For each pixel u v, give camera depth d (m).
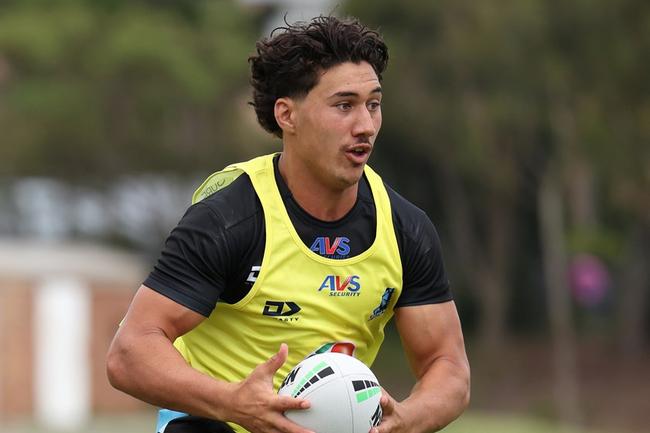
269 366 15.19
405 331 17.42
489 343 138.25
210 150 131.25
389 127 127.62
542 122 115.69
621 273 135.25
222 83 129.38
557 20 105.62
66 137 126.25
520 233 143.38
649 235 129.12
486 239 140.12
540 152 123.75
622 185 109.75
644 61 102.69
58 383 92.00
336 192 16.28
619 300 137.25
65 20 126.12
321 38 15.80
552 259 122.25
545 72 109.75
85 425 82.56
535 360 136.00
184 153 131.12
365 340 17.11
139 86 125.38
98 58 123.94
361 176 16.98
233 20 137.62
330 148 15.84
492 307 139.00
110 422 86.44
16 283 91.44
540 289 150.25
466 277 145.12
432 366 17.28
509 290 146.25
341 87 15.75
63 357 92.19
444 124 122.06
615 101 105.75
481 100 118.25
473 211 139.00
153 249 138.88
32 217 136.25
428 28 120.12
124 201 136.62
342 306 16.52
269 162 16.64
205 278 16.06
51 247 95.88
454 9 116.94
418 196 140.88
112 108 127.12
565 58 107.56
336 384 15.45
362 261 16.52
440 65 118.25
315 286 16.36
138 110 127.00
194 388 15.45
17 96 125.19
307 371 15.64
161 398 15.70
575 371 130.50
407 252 16.89
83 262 94.38
